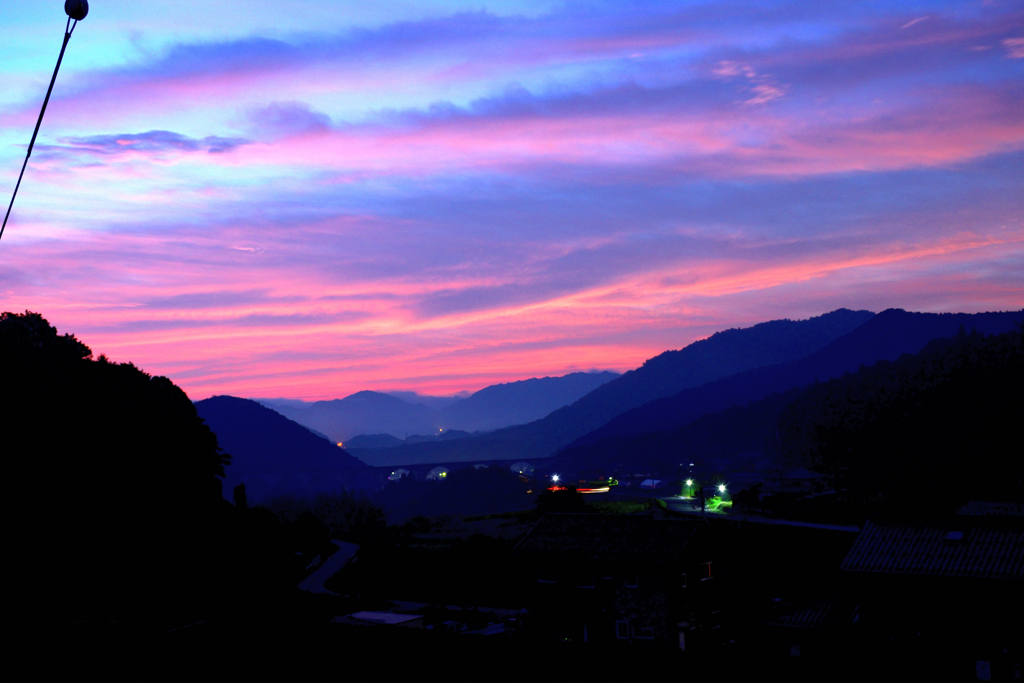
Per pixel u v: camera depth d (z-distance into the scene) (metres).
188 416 102.38
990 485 123.25
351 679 13.55
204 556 68.06
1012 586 37.81
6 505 59.50
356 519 129.50
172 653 14.98
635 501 147.38
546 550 53.75
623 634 50.00
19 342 85.06
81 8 13.30
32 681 13.50
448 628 55.81
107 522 67.19
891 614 40.34
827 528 86.81
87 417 78.38
